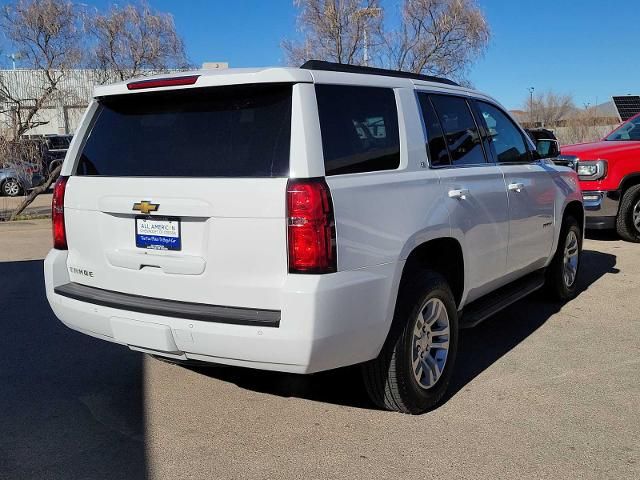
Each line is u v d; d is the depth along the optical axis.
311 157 3.16
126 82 3.74
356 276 3.27
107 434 3.70
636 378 4.44
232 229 3.20
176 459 3.40
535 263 5.59
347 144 3.42
